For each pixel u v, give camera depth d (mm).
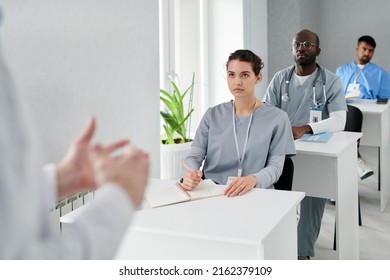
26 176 631
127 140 860
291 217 2293
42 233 739
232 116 2855
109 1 3061
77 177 860
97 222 717
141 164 785
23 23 2393
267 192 2449
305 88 3816
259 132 2793
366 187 5145
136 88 3406
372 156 6062
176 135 4348
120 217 729
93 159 798
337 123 3689
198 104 5340
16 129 638
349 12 7289
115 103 3166
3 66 650
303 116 3840
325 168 3219
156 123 3711
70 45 2727
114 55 3135
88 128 886
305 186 3289
